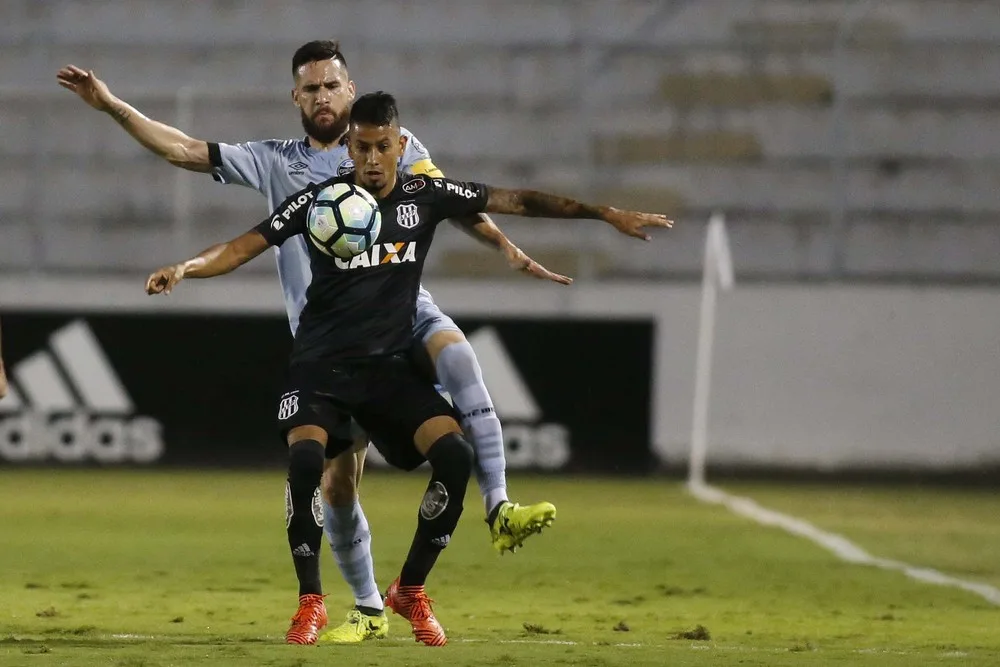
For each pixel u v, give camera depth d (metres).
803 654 19.52
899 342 63.28
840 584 30.88
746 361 63.44
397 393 19.77
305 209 19.78
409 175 20.33
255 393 62.66
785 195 71.25
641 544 38.97
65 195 72.44
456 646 19.91
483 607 26.23
